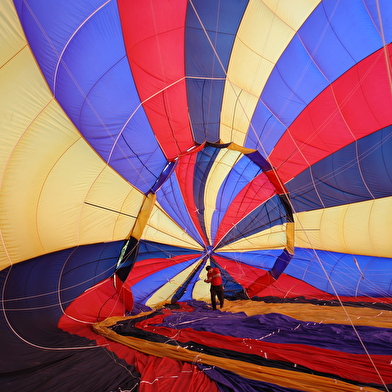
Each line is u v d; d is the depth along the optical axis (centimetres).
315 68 709
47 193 523
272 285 917
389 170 784
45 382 325
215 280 746
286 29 646
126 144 612
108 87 540
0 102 432
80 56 484
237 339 437
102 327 545
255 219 965
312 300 782
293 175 841
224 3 576
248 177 906
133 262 698
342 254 862
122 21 503
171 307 824
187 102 647
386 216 811
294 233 884
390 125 753
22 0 404
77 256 609
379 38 663
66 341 468
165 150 680
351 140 790
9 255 489
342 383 289
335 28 659
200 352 397
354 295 808
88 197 592
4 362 369
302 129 784
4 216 471
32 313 505
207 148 828
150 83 586
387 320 516
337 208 850
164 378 323
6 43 409
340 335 441
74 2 445
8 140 450
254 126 750
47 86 465
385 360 338
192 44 599
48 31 439
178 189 898
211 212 965
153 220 892
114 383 317
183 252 952
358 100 739
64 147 521
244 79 682
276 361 355
